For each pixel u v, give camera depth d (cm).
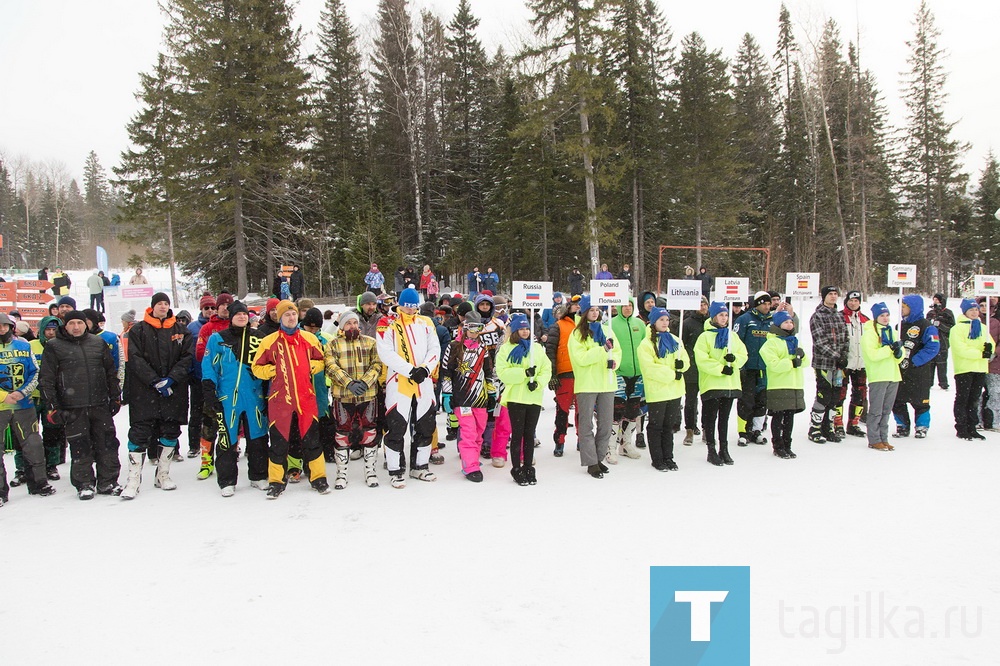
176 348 607
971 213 4806
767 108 4391
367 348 625
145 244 2819
